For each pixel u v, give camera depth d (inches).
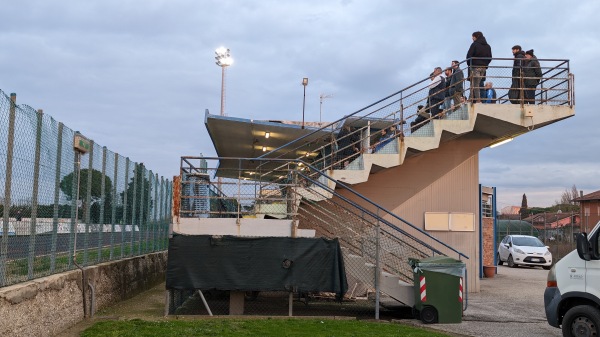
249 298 570.9
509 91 620.1
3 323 292.4
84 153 451.2
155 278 716.0
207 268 462.6
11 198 319.6
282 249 467.5
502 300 609.9
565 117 603.2
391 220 674.8
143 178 666.2
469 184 687.1
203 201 530.0
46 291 352.8
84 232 456.1
